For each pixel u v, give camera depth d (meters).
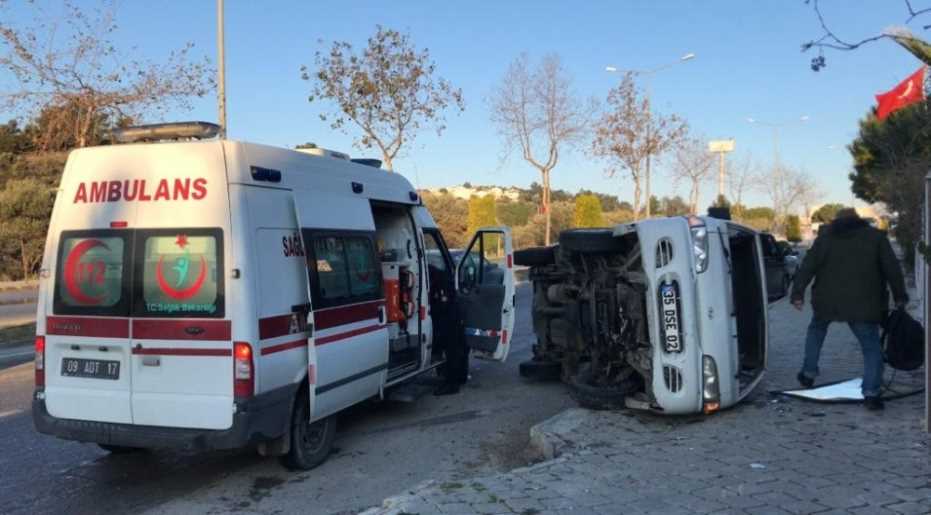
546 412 7.73
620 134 31.00
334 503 5.19
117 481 5.73
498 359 8.55
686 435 5.86
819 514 4.20
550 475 5.00
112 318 5.41
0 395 8.99
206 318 5.20
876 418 6.07
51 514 5.06
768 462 5.10
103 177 5.55
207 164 5.32
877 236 6.32
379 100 19.23
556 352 8.91
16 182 31.73
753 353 7.40
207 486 5.58
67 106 14.76
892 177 18.61
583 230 7.29
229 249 5.20
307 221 5.93
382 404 8.22
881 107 9.99
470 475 5.76
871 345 6.32
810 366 7.07
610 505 4.43
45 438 6.96
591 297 7.09
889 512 4.19
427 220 8.57
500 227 8.73
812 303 6.87
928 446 5.30
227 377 5.16
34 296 26.00
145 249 5.37
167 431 5.24
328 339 5.99
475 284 8.87
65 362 5.56
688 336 6.16
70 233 5.59
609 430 6.14
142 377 5.34
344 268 6.38
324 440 6.11
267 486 5.56
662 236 6.28
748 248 7.32
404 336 7.76
